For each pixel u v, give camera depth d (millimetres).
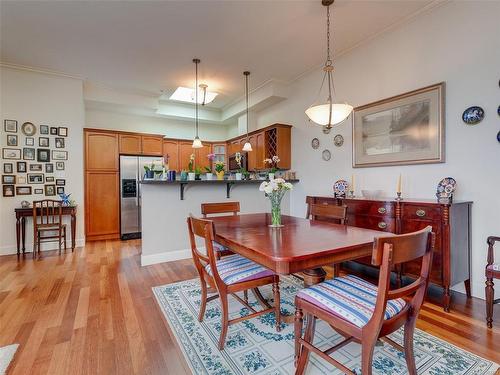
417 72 2822
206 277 1902
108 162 5043
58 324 1988
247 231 1908
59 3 2590
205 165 6449
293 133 4621
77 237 4504
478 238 2371
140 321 2033
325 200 3199
